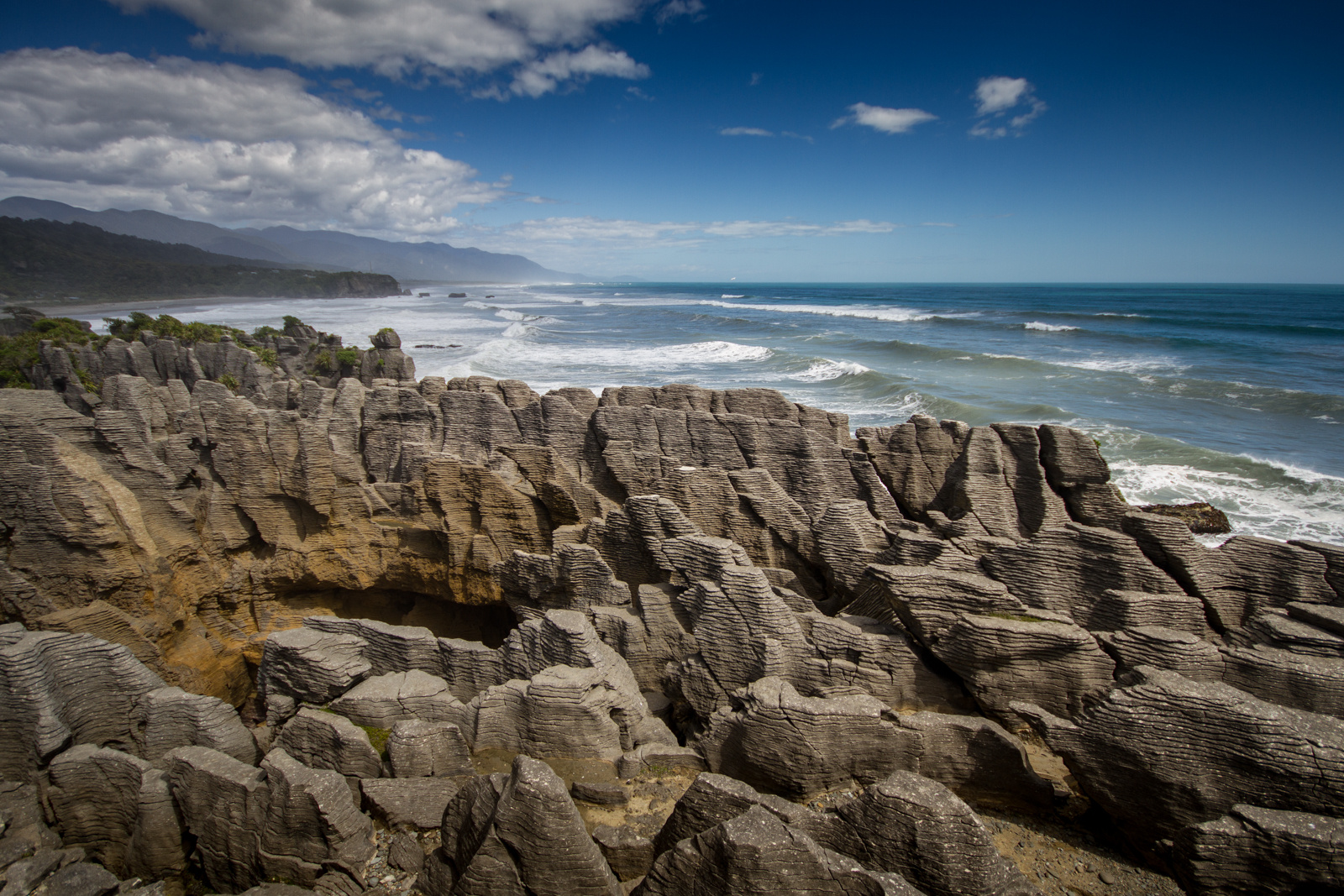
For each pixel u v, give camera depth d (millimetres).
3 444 15102
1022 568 12344
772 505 15398
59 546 15211
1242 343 76125
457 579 17797
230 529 18328
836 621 11734
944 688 11242
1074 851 9211
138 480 17172
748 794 8492
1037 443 15086
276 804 9391
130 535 15781
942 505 15977
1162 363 62438
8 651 10477
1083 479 14773
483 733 10969
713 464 17172
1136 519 12727
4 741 10531
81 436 16656
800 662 11484
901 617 11570
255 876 9586
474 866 8383
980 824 7738
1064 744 9453
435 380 20312
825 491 16531
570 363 59219
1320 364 61281
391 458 19250
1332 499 28281
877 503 16078
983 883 7586
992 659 10773
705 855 7758
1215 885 8031
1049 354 68625
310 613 19062
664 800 10133
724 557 12398
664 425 17453
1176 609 11422
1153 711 8883
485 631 19094
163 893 9914
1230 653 10062
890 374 55156
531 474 17594
